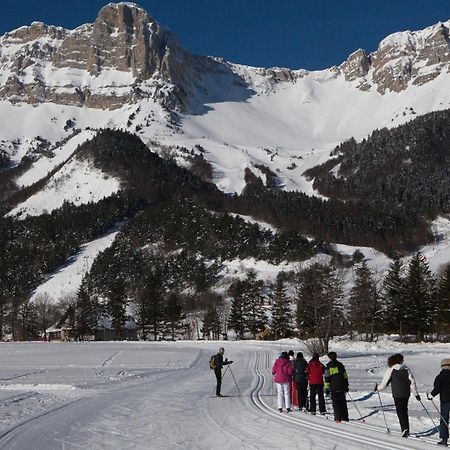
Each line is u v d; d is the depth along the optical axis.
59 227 180.25
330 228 160.88
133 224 169.50
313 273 63.59
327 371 15.86
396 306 82.50
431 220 176.38
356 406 17.91
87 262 159.88
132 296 134.38
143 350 60.84
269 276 127.00
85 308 112.62
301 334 69.00
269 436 13.55
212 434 14.05
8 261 164.50
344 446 12.19
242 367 37.44
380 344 58.56
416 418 16.39
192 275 137.12
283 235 140.12
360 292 73.00
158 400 20.98
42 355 57.62
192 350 58.81
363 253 139.00
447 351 50.25
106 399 21.56
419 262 90.31
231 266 140.25
